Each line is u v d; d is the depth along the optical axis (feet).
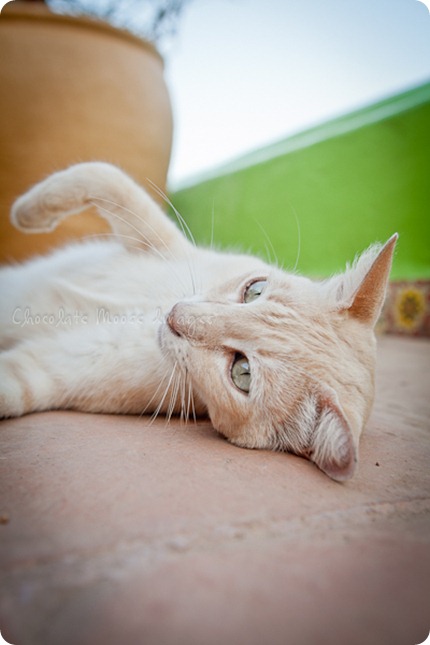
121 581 0.50
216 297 0.96
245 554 0.55
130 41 1.90
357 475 0.80
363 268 0.95
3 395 0.92
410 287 2.55
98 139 1.84
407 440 1.01
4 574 0.49
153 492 0.66
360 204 2.74
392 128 2.59
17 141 1.79
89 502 0.62
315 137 2.98
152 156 1.96
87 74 1.80
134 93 1.88
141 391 1.00
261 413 0.88
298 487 0.72
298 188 3.04
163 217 1.18
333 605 0.50
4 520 0.57
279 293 0.93
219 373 0.89
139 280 1.11
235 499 0.66
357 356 0.92
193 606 0.48
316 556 0.56
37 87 1.77
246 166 3.39
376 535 0.62
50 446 0.80
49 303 1.18
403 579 0.54
